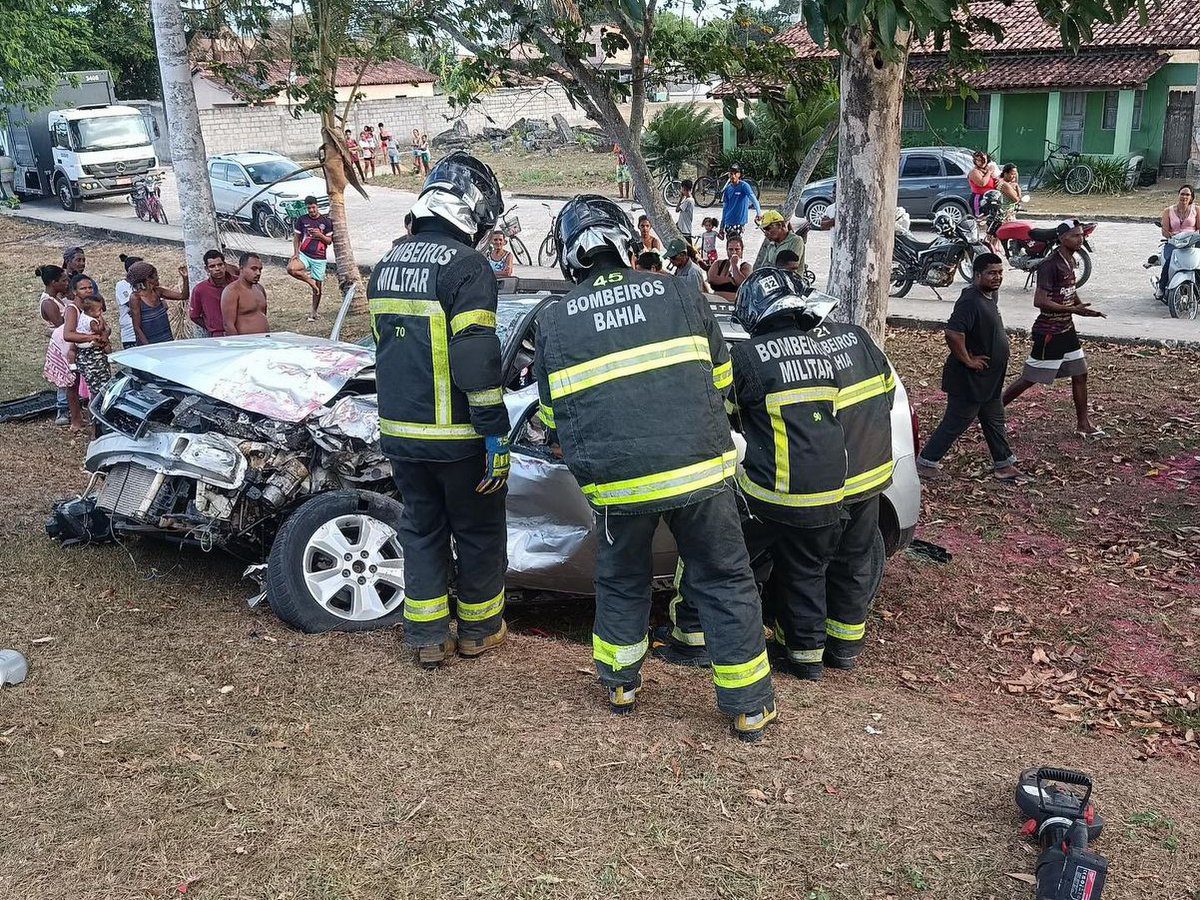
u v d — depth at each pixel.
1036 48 26.92
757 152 28.28
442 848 3.35
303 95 13.70
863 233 7.75
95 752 3.87
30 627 4.91
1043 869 3.10
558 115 39.47
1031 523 7.26
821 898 3.16
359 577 4.97
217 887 3.19
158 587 5.41
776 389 4.23
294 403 5.06
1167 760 4.38
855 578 4.80
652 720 4.11
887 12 5.57
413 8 11.13
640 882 3.22
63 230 25.52
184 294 10.19
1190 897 3.21
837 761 3.87
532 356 5.37
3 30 22.12
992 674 5.26
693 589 3.99
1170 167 27.97
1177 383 10.24
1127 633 5.70
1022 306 13.85
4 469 7.68
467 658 4.64
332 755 3.85
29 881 3.20
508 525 5.22
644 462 3.64
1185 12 26.34
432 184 4.16
